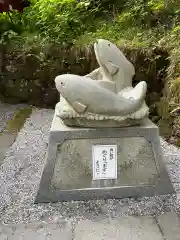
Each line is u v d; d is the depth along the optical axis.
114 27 4.09
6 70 4.44
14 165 2.59
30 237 1.65
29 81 4.39
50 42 4.12
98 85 1.89
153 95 3.48
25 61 4.29
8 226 1.76
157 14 4.08
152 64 3.42
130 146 2.00
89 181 2.01
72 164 1.98
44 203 1.98
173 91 2.90
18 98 4.52
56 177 1.98
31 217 1.84
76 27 4.27
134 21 4.12
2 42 4.38
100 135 1.95
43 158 2.72
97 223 1.77
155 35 3.69
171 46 3.22
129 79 2.14
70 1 4.52
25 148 2.98
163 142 2.98
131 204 1.95
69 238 1.64
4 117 3.98
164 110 3.15
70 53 4.02
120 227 1.73
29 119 3.88
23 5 5.04
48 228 1.73
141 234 1.67
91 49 3.86
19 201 2.01
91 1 4.58
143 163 2.03
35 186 2.21
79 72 4.04
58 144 1.95
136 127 1.97
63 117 1.92
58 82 1.85
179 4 3.96
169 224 1.75
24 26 4.69
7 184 2.25
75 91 1.83
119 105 1.87
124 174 2.03
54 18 4.41
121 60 2.07
